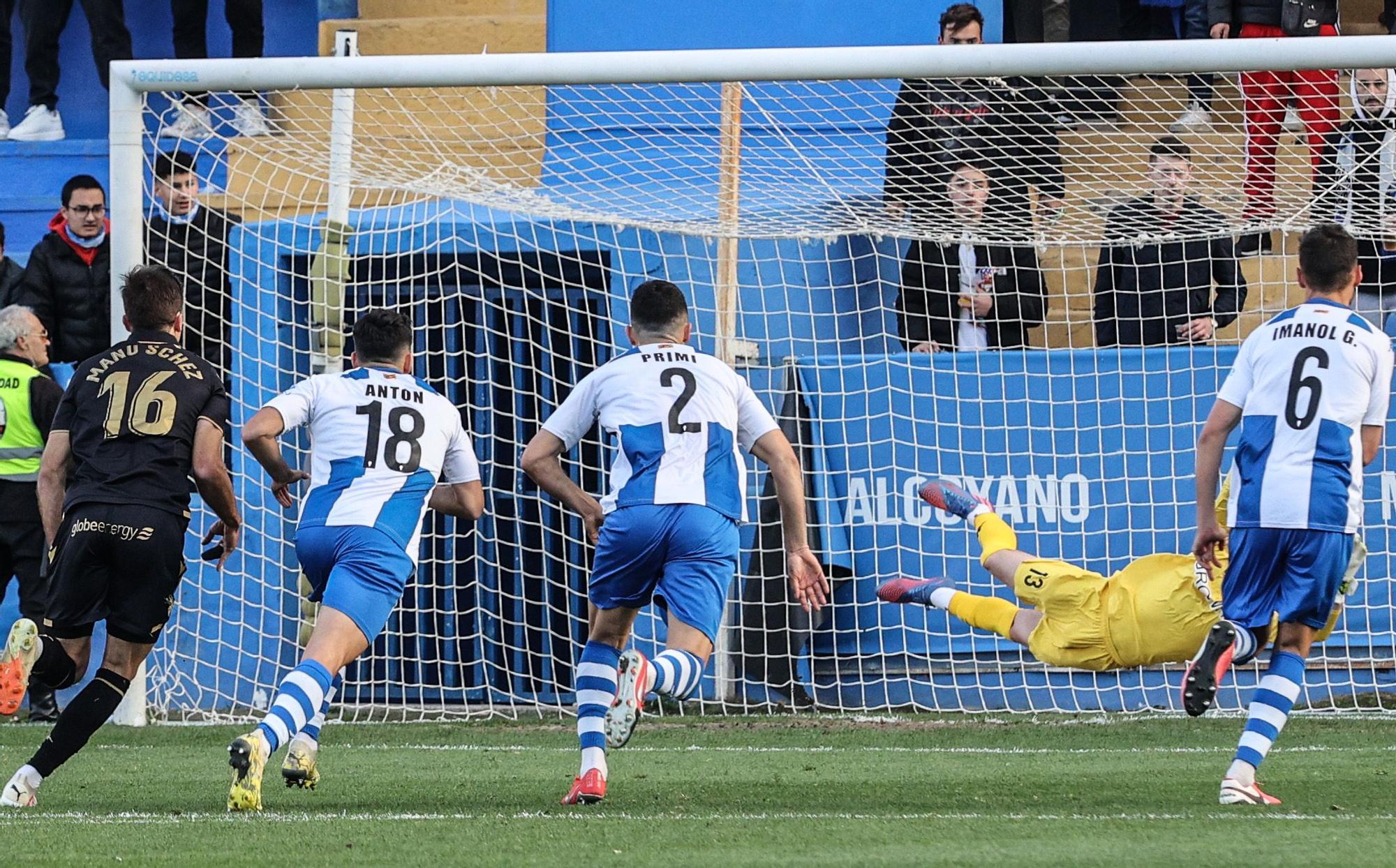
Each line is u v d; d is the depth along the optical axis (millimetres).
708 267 33344
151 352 18922
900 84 34375
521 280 33406
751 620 31125
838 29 39188
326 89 30734
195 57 41469
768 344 33344
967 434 31406
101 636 33688
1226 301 32688
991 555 24188
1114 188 33969
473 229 33156
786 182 34656
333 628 17297
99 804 18359
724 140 33188
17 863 13414
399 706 31969
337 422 17875
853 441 31500
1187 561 22547
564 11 39844
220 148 36781
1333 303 17062
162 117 32344
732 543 17172
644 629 32094
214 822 16188
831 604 31016
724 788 19609
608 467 32906
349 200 33406
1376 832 14539
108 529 18047
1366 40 28375
